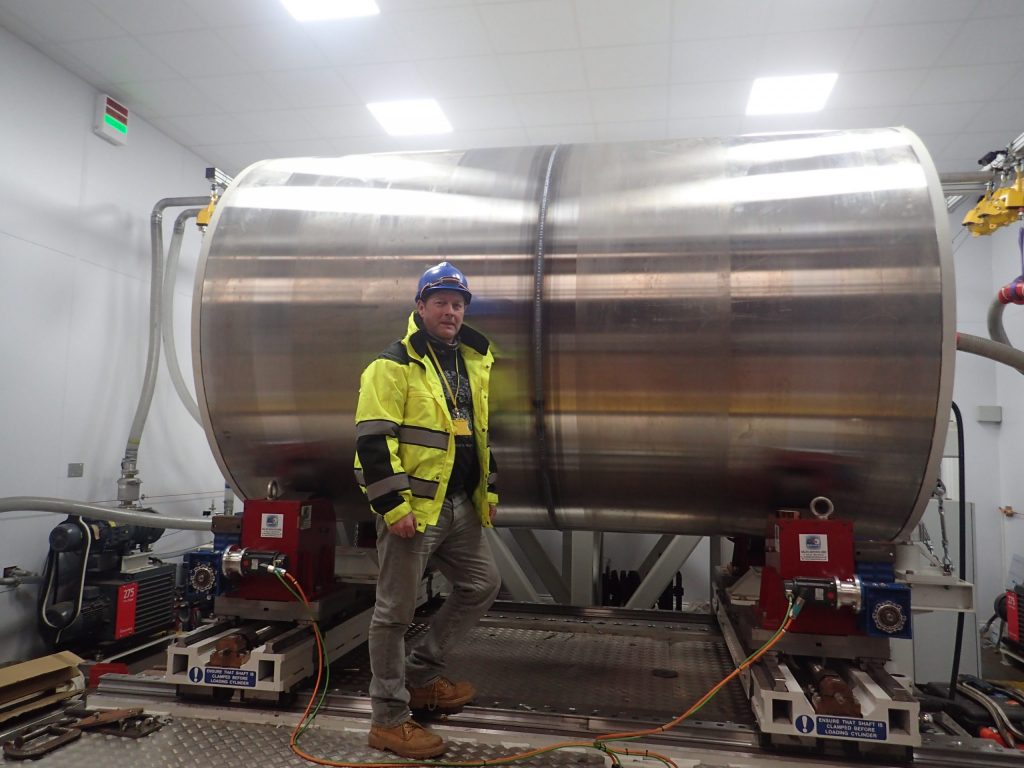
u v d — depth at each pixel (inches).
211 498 217.6
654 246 79.0
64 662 99.7
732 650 94.2
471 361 78.3
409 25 149.8
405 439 70.6
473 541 79.0
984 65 158.1
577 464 85.4
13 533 147.3
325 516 92.3
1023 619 180.2
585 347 79.4
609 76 168.1
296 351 86.2
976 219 129.2
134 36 153.8
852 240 74.0
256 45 157.6
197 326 89.5
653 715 78.9
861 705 71.1
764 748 71.8
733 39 151.3
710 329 76.2
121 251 182.7
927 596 76.6
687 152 87.2
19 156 152.7
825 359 73.8
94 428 171.8
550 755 70.4
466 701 80.6
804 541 73.7
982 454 223.1
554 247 81.5
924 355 71.4
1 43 149.1
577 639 110.3
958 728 85.4
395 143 209.5
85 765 68.9
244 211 93.0
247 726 77.8
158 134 199.0
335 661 97.6
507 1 140.9
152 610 165.8
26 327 153.4
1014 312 214.1
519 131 199.0
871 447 75.2
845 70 161.9
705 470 82.0
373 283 84.7
